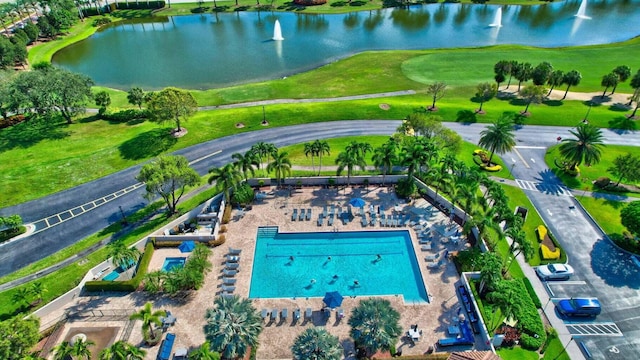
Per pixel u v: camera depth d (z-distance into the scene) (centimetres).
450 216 7688
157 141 10394
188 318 5972
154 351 5538
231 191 8288
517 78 12600
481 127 11162
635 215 6906
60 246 7369
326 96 13112
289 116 11519
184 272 6319
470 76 14425
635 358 5538
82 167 9469
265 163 9600
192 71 15662
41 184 8912
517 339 5659
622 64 15038
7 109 10894
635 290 6494
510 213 6688
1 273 6838
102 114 11719
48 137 10706
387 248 7212
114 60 16862
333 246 7244
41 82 10744
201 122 11231
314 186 8750
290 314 6025
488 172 9338
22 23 19738
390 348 5400
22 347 5116
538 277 6725
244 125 11144
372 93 13275
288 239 7394
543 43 17988
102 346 5588
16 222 7519
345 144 10350
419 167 8194
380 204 8194
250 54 17238
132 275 6725
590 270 6850
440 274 6669
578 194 8612
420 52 16650
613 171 8688
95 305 6191
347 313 6038
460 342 5581
